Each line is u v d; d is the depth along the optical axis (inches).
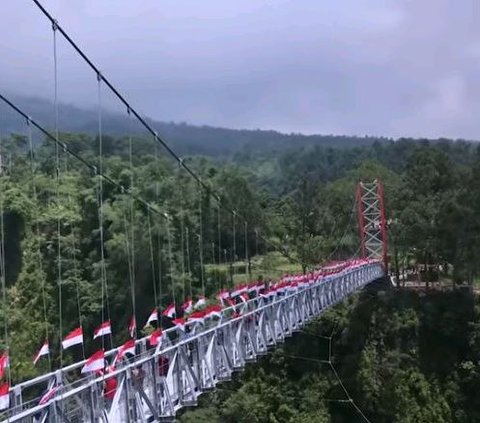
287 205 3609.7
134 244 1898.4
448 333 1911.9
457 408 1763.0
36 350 1488.7
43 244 1665.8
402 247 2317.9
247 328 876.0
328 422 1744.6
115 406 493.7
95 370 507.8
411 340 1920.5
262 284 1419.8
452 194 2129.7
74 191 1903.3
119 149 2354.8
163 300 1844.2
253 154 7007.9
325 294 1480.1
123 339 1760.6
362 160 5305.1
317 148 6973.4
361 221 2728.8
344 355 1902.1
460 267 2059.5
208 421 1455.5
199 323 758.5
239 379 1726.1
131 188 1807.3
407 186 2418.8
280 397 1748.3
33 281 1590.8
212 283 2063.2
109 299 1801.2
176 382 617.6
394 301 2006.6
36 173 1787.6
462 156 4170.8
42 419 413.4
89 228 1924.2
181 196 2258.9
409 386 1776.6
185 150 4822.8
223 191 2564.0
